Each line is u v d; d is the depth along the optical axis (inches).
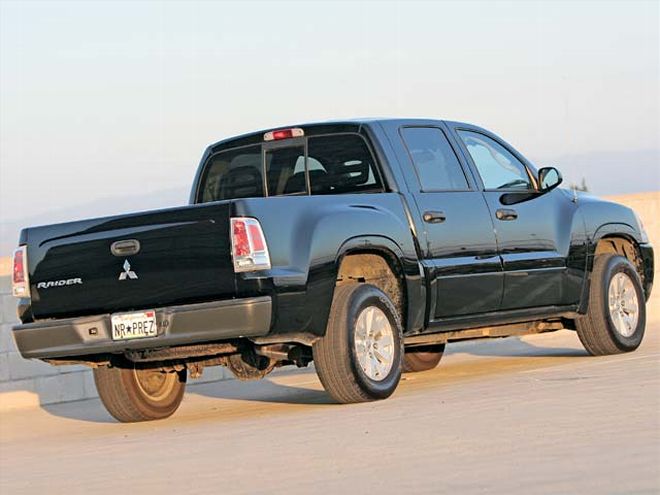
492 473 225.9
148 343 376.5
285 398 472.4
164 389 437.7
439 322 426.6
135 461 309.1
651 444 238.7
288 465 267.6
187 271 373.7
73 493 267.4
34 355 397.1
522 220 460.4
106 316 383.6
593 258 490.9
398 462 253.6
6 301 585.0
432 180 435.5
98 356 417.7
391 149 428.5
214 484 253.3
